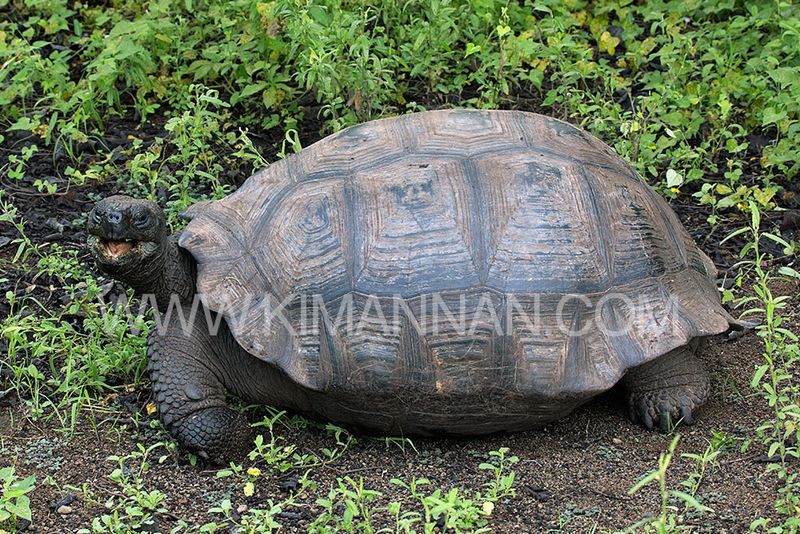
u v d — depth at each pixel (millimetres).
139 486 4012
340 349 4078
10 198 6137
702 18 7512
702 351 5004
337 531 3701
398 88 6738
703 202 5715
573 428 4500
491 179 4242
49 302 5371
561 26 6598
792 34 6602
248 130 6719
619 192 4410
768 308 4207
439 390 4078
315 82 6113
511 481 3891
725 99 6230
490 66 6594
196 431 4230
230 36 6828
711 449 4176
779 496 3951
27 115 6871
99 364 4750
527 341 4074
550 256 4145
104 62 6492
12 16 7848
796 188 6297
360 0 6824
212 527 3678
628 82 6758
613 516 3885
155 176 5820
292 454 4309
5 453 4348
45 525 3908
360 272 4121
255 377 4398
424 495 4023
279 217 4316
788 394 4590
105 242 4270
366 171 4340
